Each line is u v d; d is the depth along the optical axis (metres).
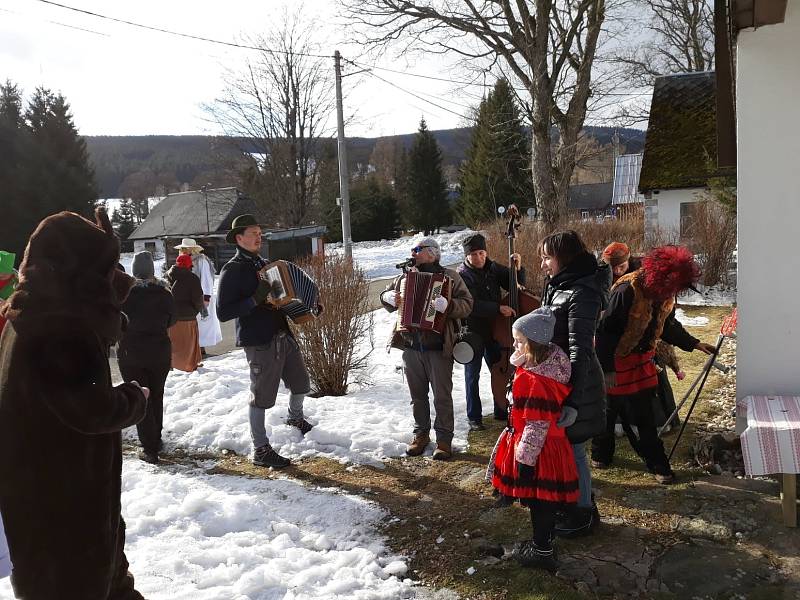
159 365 5.27
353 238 55.19
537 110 18.16
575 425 3.43
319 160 33.91
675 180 18.36
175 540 3.85
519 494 3.33
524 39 18.16
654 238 14.20
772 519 3.83
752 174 4.45
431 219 61.34
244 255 5.01
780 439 3.65
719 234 12.66
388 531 3.99
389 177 77.56
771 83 4.36
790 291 4.44
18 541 2.31
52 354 2.24
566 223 16.12
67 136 43.97
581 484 3.70
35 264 2.28
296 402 5.51
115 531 2.59
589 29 18.28
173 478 4.83
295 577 3.45
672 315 4.53
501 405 5.80
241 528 4.08
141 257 5.30
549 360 3.27
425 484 4.63
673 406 5.31
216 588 3.31
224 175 35.62
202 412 6.38
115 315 2.44
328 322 6.88
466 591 3.32
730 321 4.86
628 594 3.22
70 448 2.33
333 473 4.89
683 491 4.27
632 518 3.97
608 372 4.29
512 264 5.43
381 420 5.89
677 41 26.73
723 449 4.74
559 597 3.20
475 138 49.00
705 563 3.44
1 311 2.42
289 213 33.81
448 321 5.07
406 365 5.17
